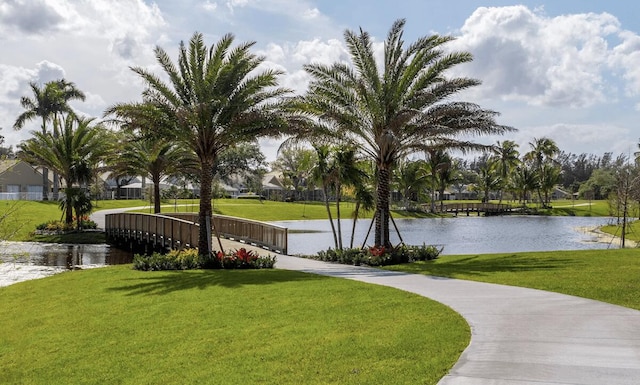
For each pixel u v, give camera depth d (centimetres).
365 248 2203
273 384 655
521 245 3588
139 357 834
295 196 10412
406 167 7531
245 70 2058
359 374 653
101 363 822
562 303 999
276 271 1669
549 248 3350
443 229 5141
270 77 2003
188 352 830
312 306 1057
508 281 1297
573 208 9088
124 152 3656
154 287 1420
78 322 1094
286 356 753
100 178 7894
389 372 648
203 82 1986
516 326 825
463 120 2080
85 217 4181
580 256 1825
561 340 744
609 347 709
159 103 1991
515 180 9375
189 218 3497
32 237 3603
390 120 2094
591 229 5106
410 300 1055
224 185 10506
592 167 16838
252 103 2050
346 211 7338
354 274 1540
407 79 2080
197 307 1125
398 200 9244
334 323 912
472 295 1104
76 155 3872
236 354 793
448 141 2198
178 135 2041
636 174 4075
